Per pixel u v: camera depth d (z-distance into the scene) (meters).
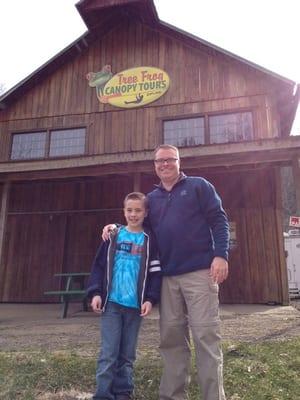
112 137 10.48
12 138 11.33
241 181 9.62
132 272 2.78
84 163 7.73
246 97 9.89
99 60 11.20
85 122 10.80
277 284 8.88
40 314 7.58
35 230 10.66
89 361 3.63
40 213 10.75
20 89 11.30
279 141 6.90
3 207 8.52
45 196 10.82
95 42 11.40
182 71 10.49
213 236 2.65
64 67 11.41
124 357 2.82
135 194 2.94
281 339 4.34
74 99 11.06
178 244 2.64
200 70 10.38
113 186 10.44
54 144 10.96
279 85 9.73
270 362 3.48
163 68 10.63
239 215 9.45
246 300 8.97
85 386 3.17
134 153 7.53
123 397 2.75
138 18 11.09
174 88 10.41
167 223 2.71
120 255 2.84
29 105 11.38
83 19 10.83
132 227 2.92
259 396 2.85
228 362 3.49
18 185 11.06
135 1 10.33
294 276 14.36
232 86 10.05
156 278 2.72
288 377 3.16
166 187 2.87
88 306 8.31
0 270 8.23
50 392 3.07
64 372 3.40
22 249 10.60
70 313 7.62
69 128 10.90
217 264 2.50
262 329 5.05
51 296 10.11
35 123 11.19
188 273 2.59
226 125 9.92
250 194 9.50
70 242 10.38
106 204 10.39
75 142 10.84
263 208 9.35
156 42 10.91
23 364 3.61
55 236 10.51
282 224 9.17
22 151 11.14
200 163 7.50
